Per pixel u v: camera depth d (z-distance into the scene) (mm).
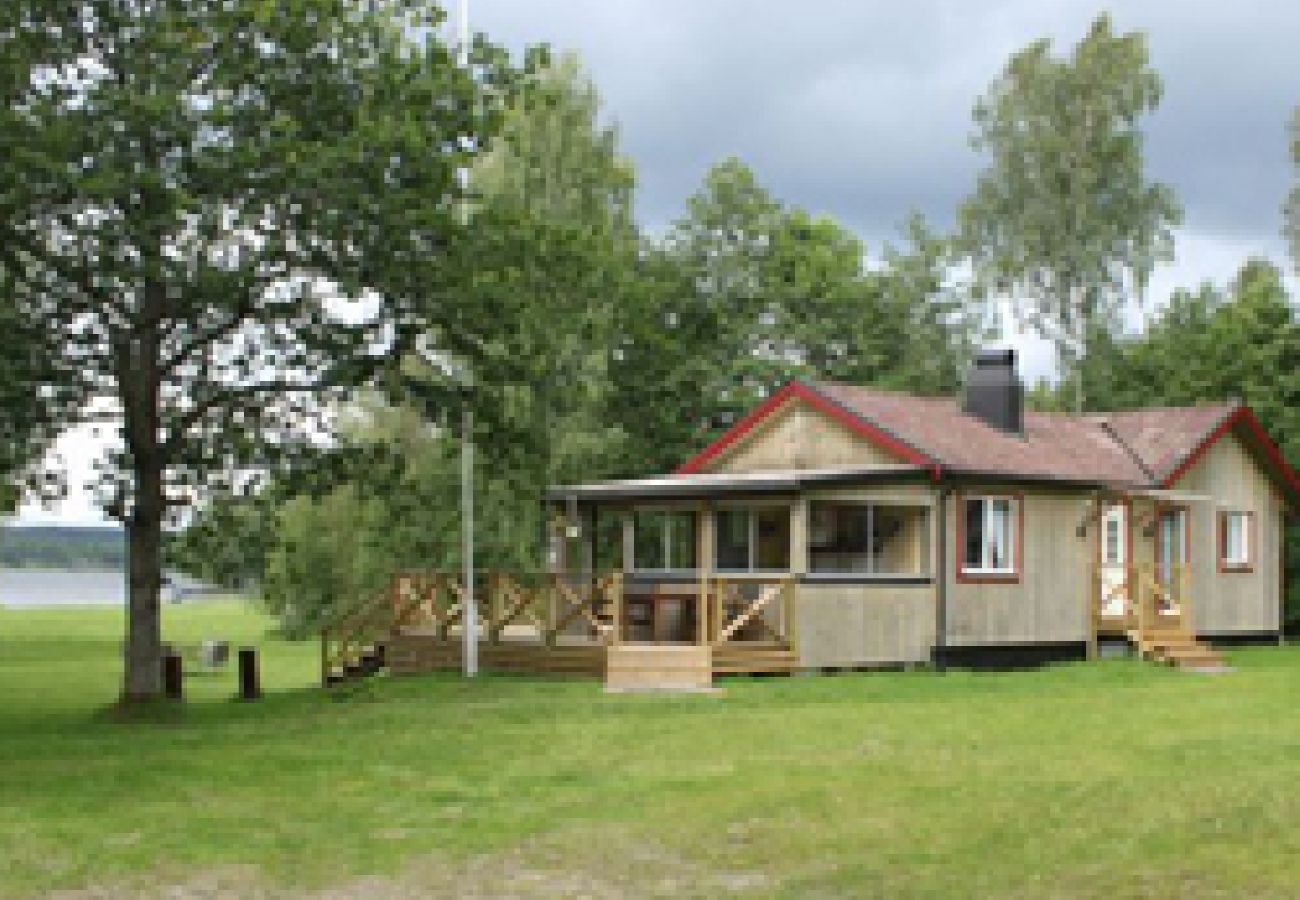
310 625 47656
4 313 21594
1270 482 35531
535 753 16359
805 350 48500
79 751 17984
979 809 12625
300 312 24000
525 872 11102
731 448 30109
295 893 10617
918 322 51656
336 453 26250
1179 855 10859
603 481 39375
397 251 21984
